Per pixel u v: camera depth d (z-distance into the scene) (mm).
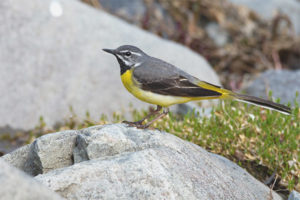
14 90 14625
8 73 14742
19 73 14820
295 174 9461
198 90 8719
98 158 7023
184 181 6773
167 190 6484
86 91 14969
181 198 6531
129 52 9031
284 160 9688
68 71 15102
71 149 7684
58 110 14609
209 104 14023
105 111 14844
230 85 19312
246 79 20156
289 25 21766
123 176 6508
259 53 21391
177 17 21578
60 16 15836
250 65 21219
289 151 9953
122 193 6371
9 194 4727
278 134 10328
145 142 7539
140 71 8828
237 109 10836
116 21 16797
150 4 21781
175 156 7180
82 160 7504
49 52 15203
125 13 21797
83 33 15758
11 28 15234
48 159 7570
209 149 10164
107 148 7395
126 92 15250
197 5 21625
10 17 15344
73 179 6410
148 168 6625
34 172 7793
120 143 7449
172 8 21734
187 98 8797
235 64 20969
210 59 21125
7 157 7961
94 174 6504
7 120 14242
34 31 15367
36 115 14453
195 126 10391
